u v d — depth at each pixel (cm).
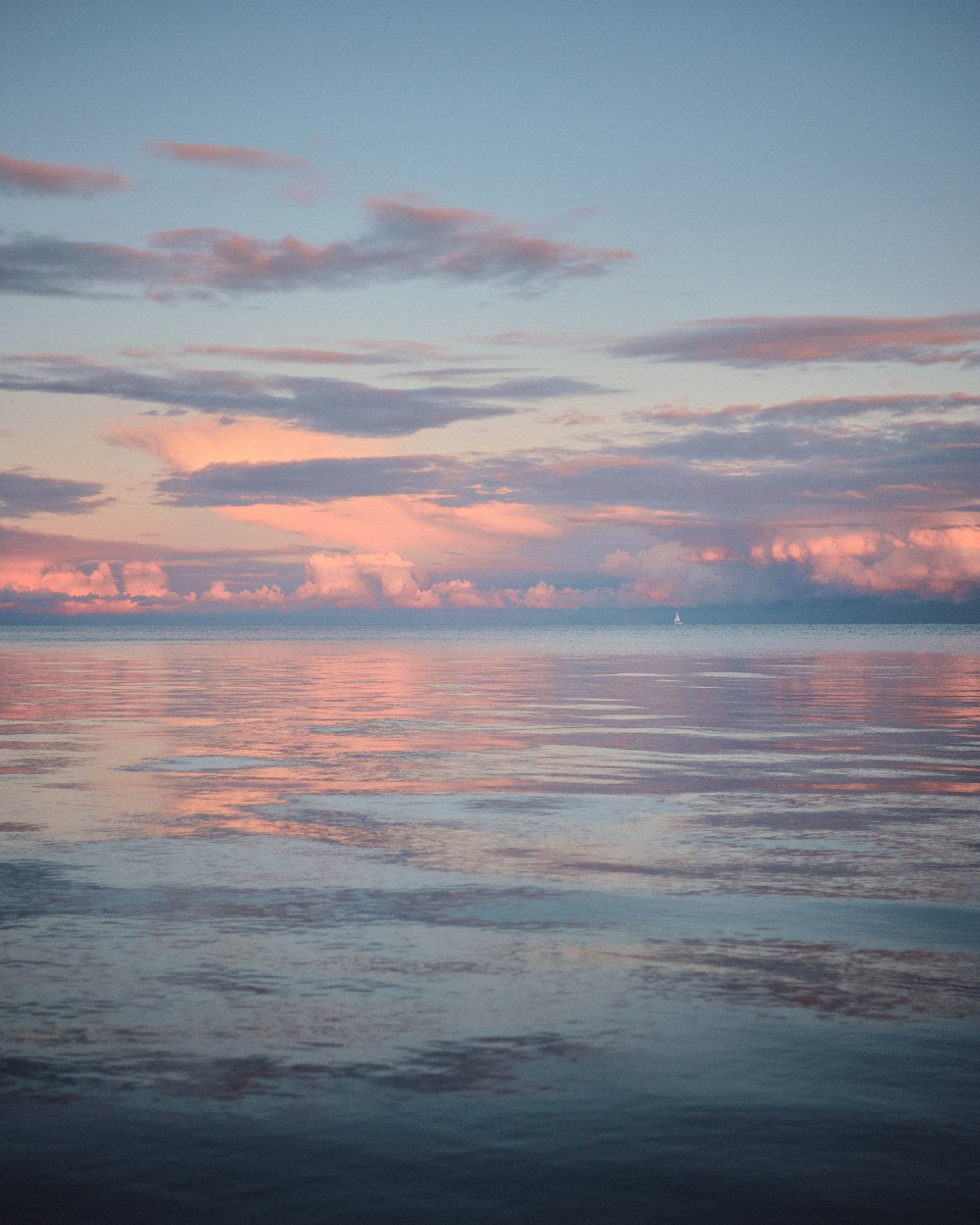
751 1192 533
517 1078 657
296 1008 773
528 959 891
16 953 904
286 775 2031
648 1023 747
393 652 10669
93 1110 615
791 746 2519
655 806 1694
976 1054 697
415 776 2020
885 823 1543
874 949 927
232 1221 509
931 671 6181
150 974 850
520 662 7769
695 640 16900
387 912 1042
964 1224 506
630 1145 578
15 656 9369
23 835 1433
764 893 1125
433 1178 545
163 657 9125
